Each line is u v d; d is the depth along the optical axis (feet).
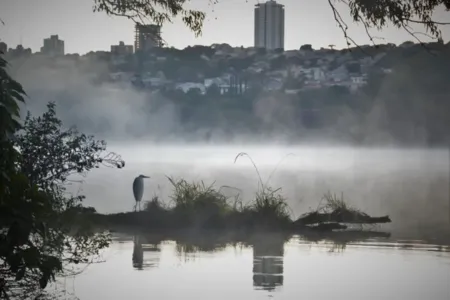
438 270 132.67
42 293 110.63
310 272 130.21
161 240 169.27
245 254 150.30
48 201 91.61
